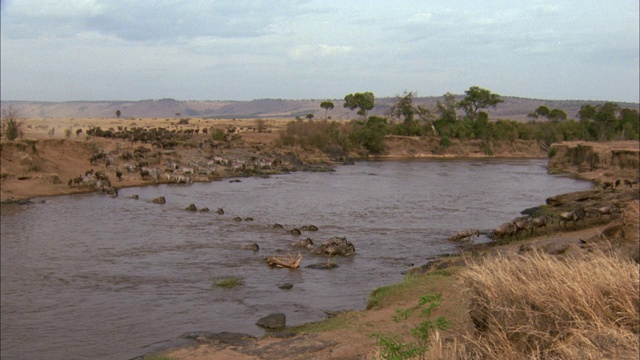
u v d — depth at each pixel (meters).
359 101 156.50
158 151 72.62
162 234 30.95
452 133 120.19
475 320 7.82
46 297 19.09
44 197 45.91
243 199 46.53
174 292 19.64
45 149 59.91
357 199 46.84
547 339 6.51
